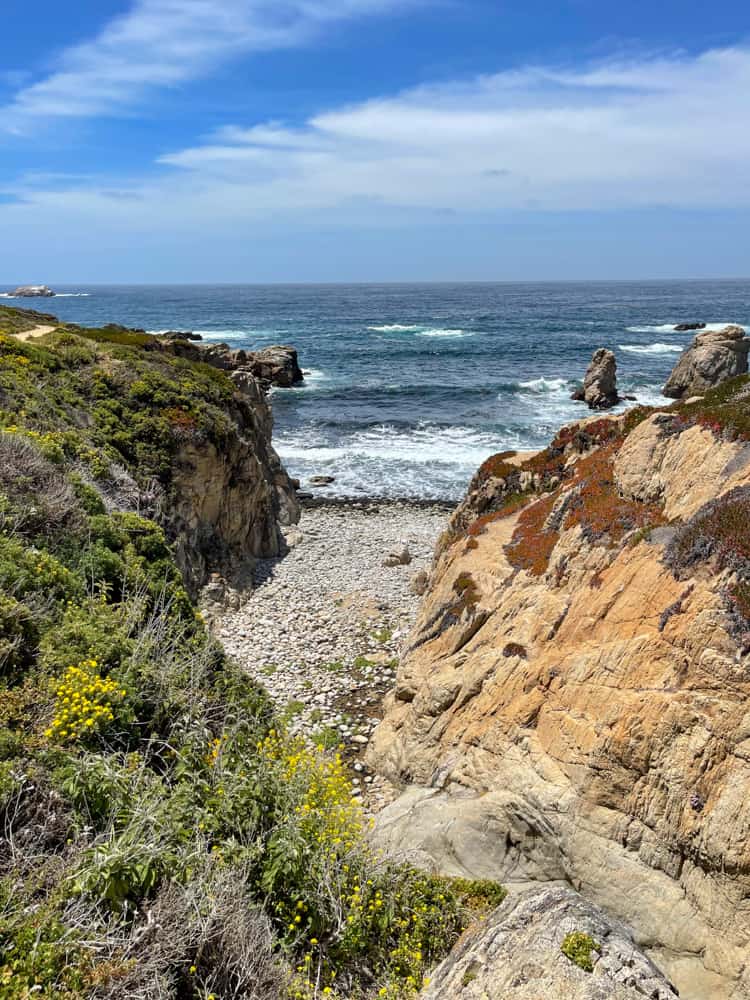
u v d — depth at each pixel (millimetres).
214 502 29672
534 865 11852
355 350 107812
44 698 10078
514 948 7801
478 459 50156
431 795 14305
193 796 9328
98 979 6133
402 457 50938
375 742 17703
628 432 18750
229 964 6953
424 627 18266
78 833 7898
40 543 14844
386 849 12070
